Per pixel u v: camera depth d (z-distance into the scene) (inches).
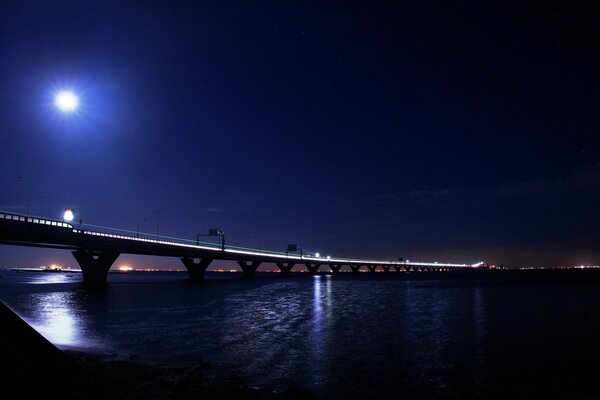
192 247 5187.0
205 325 1546.5
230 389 657.6
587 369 911.7
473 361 989.2
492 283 6018.7
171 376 711.1
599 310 2166.6
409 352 1083.3
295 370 881.5
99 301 2578.7
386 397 708.7
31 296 2851.9
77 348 1061.1
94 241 3496.6
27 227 2760.8
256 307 2294.5
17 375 183.5
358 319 1784.0
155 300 2719.0
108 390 213.3
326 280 7637.8
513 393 739.4
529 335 1370.6
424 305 2466.8
